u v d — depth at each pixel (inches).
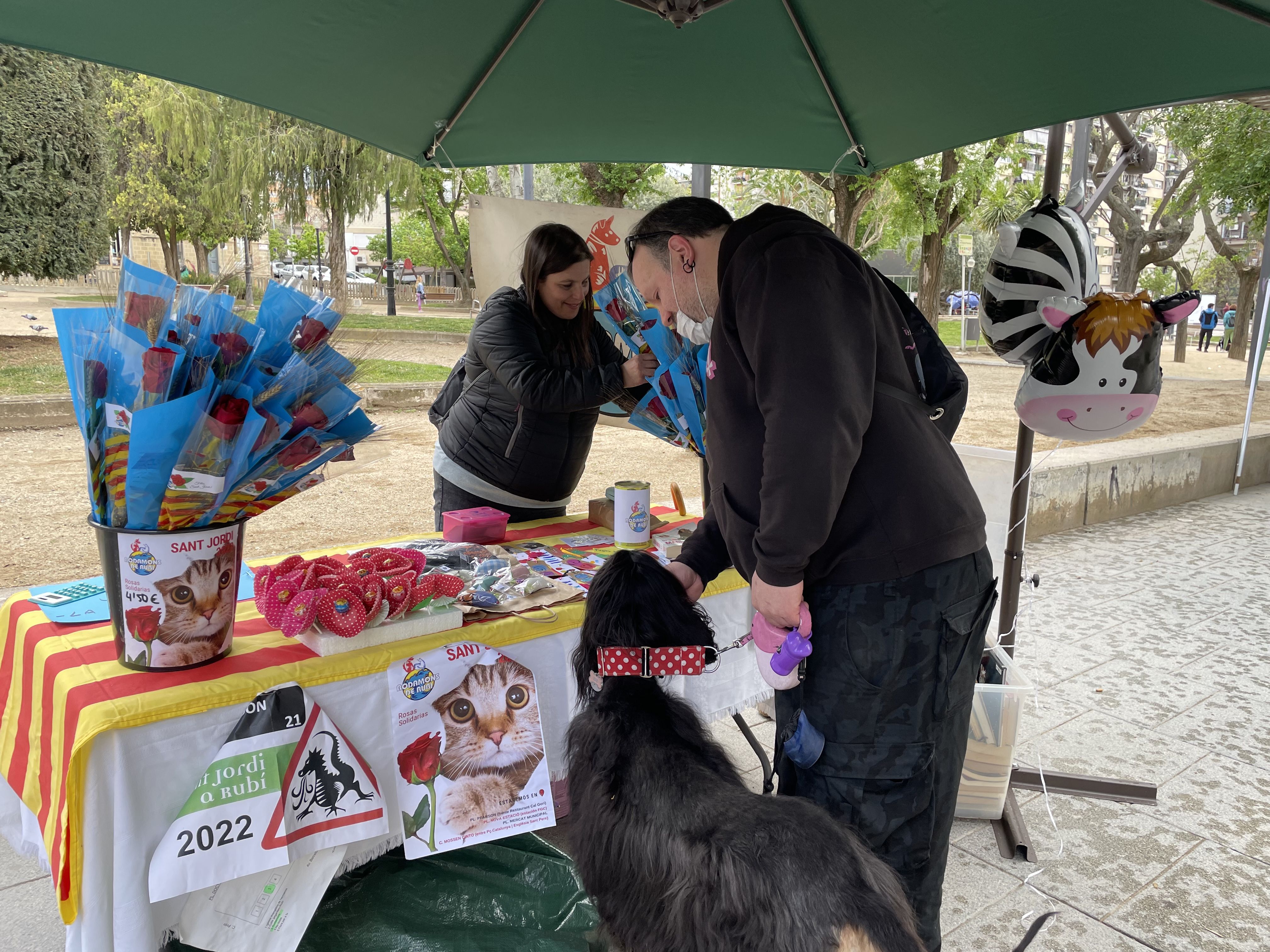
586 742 56.5
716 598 92.5
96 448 55.7
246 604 76.4
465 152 108.0
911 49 82.3
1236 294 898.1
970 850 99.7
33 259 505.0
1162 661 155.8
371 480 288.8
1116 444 307.6
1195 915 88.4
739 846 47.6
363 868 82.9
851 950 44.4
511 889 80.4
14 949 77.2
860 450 56.1
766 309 54.9
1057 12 70.5
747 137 107.7
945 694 60.4
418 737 69.0
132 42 74.9
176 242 685.3
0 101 472.7
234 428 55.2
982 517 62.6
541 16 81.5
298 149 602.5
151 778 56.7
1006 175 441.4
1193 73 75.2
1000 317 92.4
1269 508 285.1
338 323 61.1
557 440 107.3
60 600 73.4
